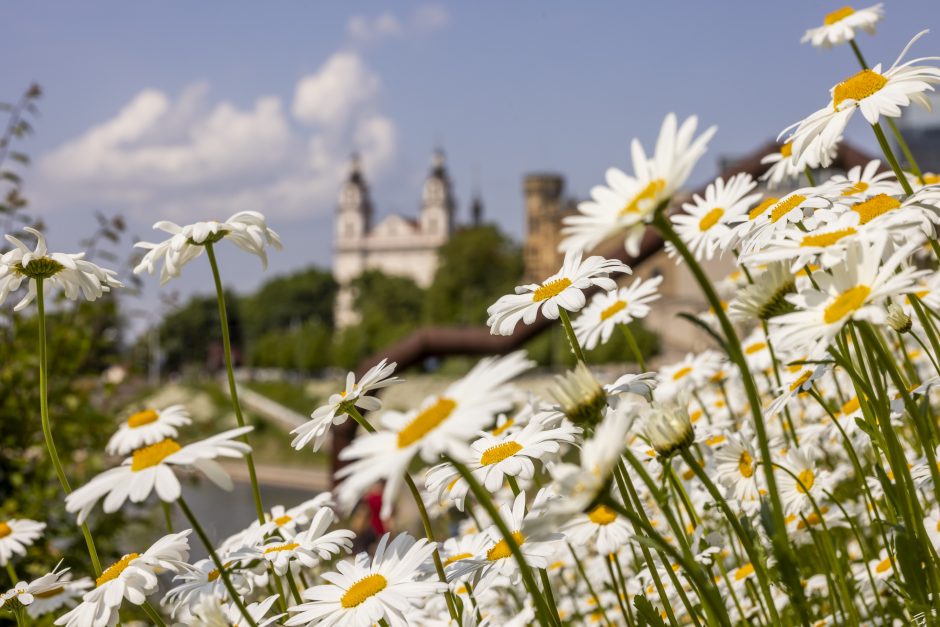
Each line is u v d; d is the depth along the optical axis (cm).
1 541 249
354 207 13762
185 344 8544
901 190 167
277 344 8425
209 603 123
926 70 161
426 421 89
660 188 89
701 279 90
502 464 157
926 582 121
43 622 267
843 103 167
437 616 180
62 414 506
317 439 159
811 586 190
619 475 134
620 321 181
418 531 457
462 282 8256
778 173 218
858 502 229
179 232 173
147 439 188
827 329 110
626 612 165
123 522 478
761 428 91
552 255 8919
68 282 186
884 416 120
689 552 109
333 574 146
